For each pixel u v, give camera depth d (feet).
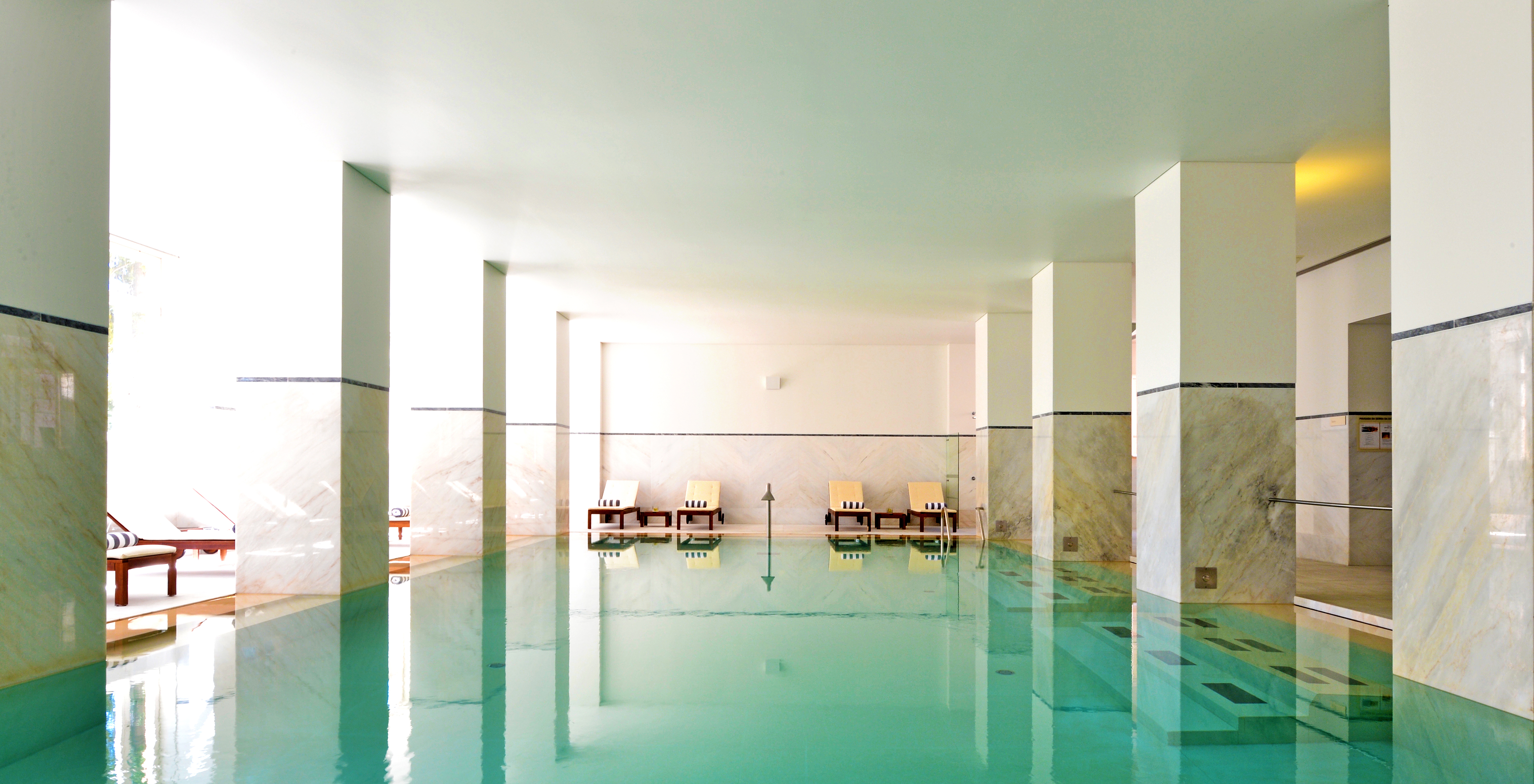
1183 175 24.56
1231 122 21.83
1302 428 38.04
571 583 28.84
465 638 19.33
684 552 41.11
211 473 38.91
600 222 31.60
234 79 19.62
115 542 27.12
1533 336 12.97
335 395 24.76
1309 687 15.24
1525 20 13.12
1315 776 10.92
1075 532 36.65
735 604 24.71
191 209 30.35
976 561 37.22
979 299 46.06
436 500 37.04
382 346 27.37
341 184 25.07
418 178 26.58
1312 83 19.62
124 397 35.68
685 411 63.62
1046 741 12.34
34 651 15.12
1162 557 25.30
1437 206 14.85
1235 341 24.27
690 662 17.13
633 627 20.88
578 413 62.85
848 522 62.69
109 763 11.05
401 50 18.25
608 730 12.67
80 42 15.97
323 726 12.72
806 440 63.62
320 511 24.72
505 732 12.54
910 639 19.49
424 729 12.59
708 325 55.47
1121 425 36.70
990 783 10.64
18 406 14.67
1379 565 33.68
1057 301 37.06
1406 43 15.64
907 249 35.50
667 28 17.29
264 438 24.79
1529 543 13.07
